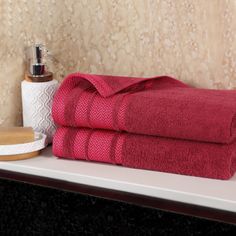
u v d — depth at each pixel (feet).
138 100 2.41
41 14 2.97
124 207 2.34
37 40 2.98
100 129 2.55
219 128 2.22
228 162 2.26
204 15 2.71
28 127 2.75
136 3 2.84
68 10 3.01
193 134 2.28
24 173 2.56
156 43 2.85
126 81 2.58
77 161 2.60
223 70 2.75
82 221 2.46
